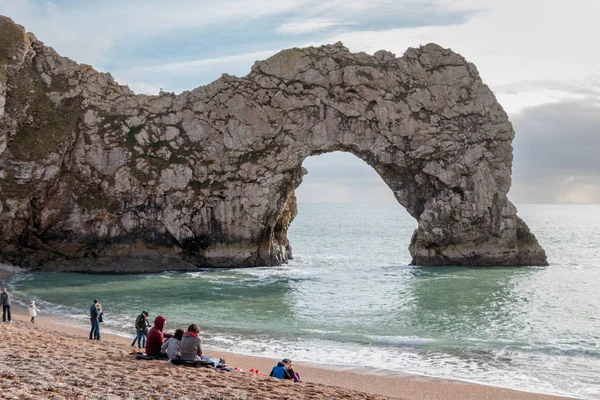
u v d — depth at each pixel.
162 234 61.69
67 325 31.42
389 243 103.88
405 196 67.75
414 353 26.08
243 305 38.97
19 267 56.22
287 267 63.59
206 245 63.09
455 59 67.44
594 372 23.06
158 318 18.59
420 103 65.69
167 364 16.95
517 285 49.03
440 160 65.25
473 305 39.12
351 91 65.56
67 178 60.66
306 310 37.12
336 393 15.92
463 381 21.61
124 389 12.56
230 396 13.06
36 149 58.78
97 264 58.19
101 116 63.28
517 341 28.45
